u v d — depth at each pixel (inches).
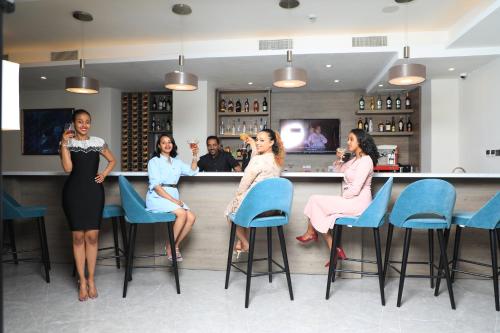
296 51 171.8
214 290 110.2
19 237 143.7
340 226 110.2
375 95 253.6
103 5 151.2
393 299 103.6
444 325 86.7
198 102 225.0
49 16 161.6
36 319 90.0
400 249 125.6
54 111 248.4
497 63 172.6
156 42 193.9
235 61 184.7
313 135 255.8
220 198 130.3
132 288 112.2
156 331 83.6
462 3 147.2
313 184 126.0
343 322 88.3
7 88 51.4
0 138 37.4
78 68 196.9
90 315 92.4
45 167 250.2
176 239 117.3
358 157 116.3
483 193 123.4
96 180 105.6
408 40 177.2
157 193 114.6
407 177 118.9
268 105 250.4
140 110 254.2
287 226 127.0
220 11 156.3
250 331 83.5
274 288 112.1
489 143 179.9
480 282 119.6
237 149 253.1
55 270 131.9
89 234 104.7
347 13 157.4
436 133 214.8
